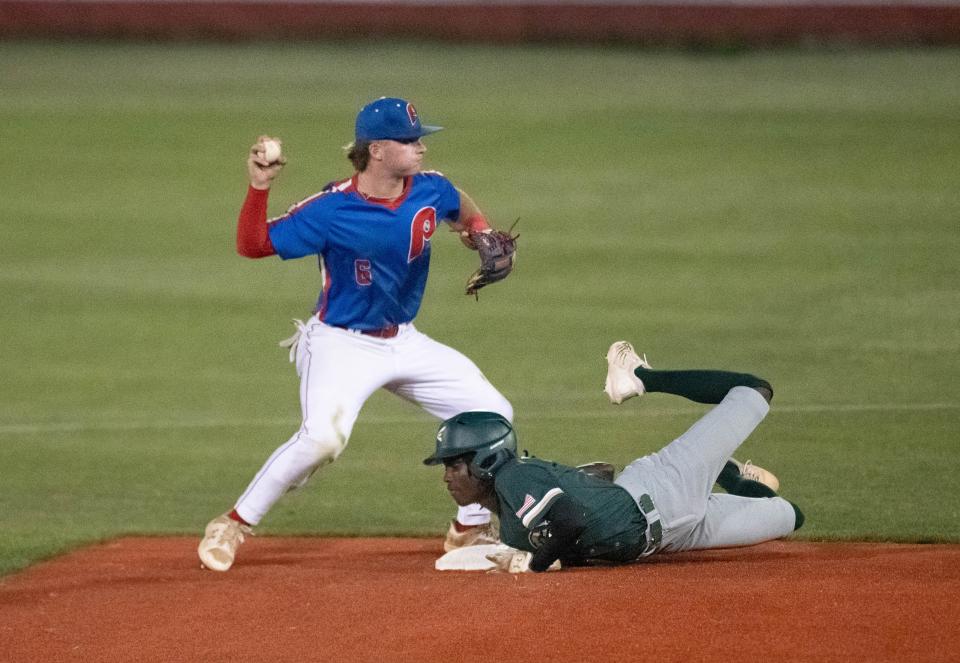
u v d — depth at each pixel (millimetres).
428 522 27781
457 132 86000
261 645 16281
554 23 114875
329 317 22984
